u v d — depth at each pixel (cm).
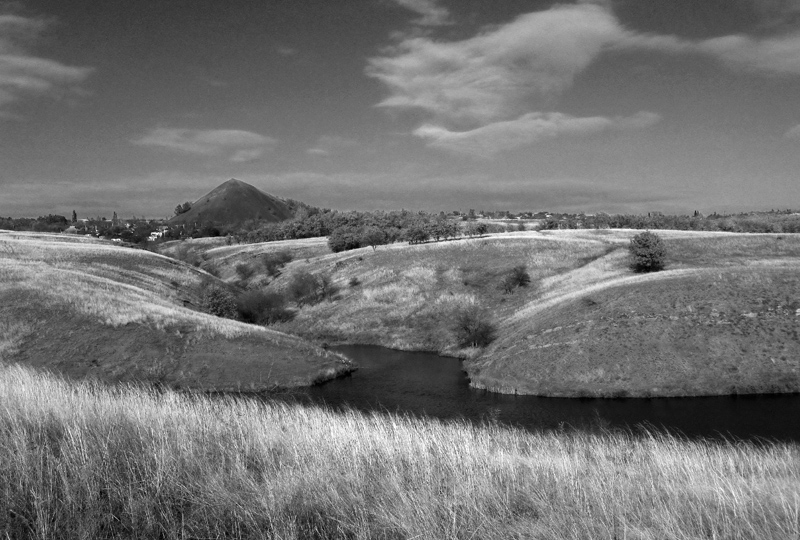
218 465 771
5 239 8850
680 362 3762
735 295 4309
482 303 6719
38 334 4012
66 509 563
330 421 1141
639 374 3747
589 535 579
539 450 1362
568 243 8550
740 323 3975
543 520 640
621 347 4006
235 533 570
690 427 2900
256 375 4097
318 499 654
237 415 1131
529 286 6881
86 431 799
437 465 861
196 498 632
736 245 7325
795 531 612
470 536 580
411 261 8525
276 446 909
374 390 4053
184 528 568
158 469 680
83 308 4422
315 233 15912
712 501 758
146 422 920
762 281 4456
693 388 3541
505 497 720
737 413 3112
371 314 7044
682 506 711
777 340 3759
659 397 3528
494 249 8525
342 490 700
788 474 1178
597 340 4147
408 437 1045
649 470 1044
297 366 4366
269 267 10100
